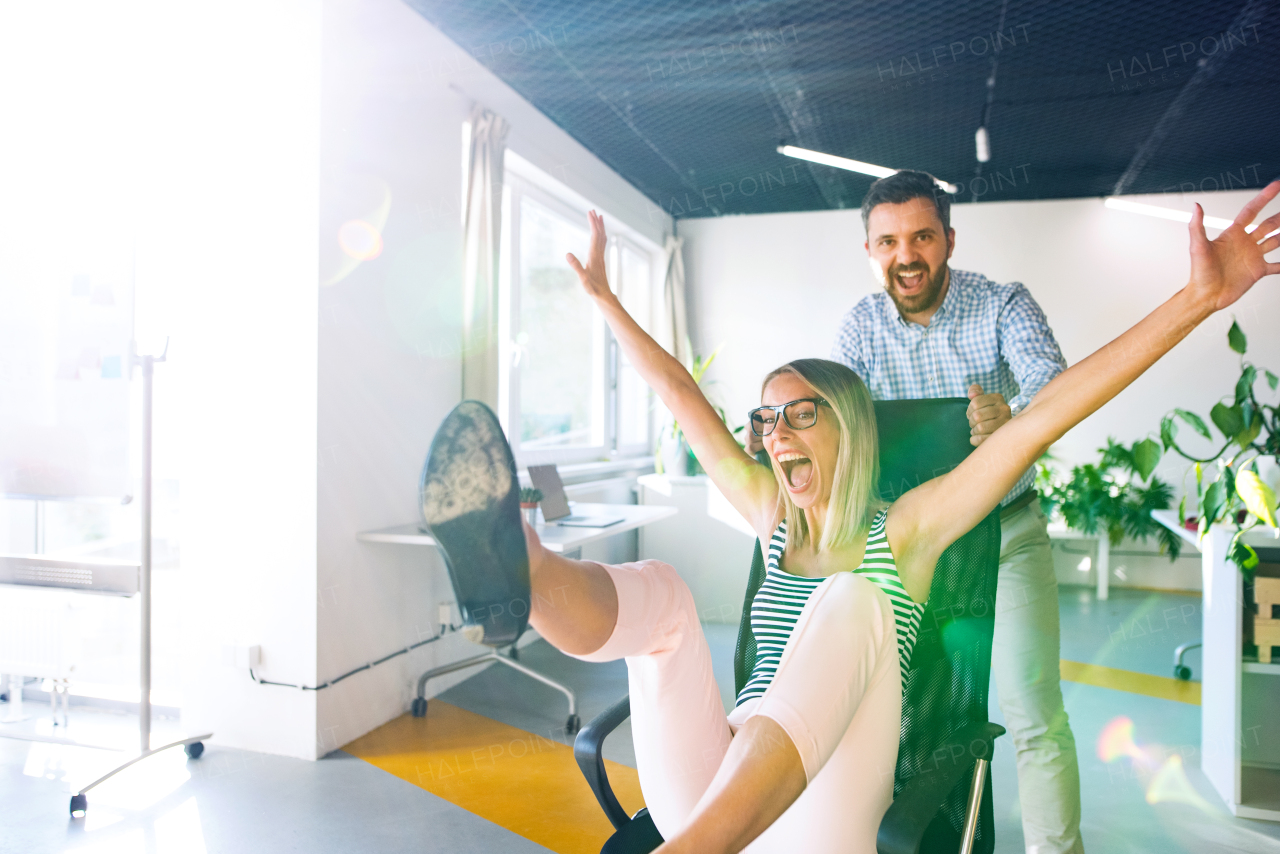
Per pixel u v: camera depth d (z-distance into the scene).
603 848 1.00
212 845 1.83
